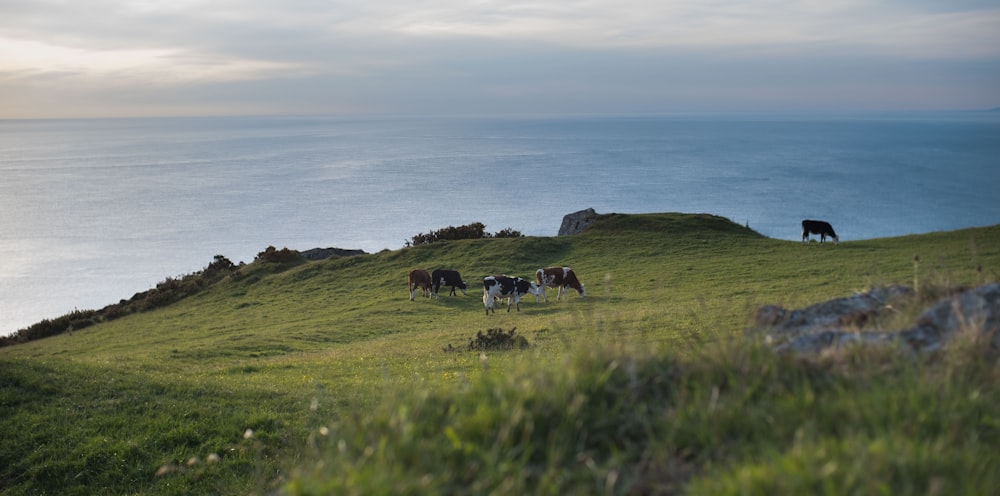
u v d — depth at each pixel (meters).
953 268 33.44
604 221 62.84
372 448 4.36
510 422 4.57
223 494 11.20
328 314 43.09
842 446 3.92
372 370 21.52
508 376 5.44
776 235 184.75
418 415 4.94
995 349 5.45
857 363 5.37
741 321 19.33
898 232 187.75
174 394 16.53
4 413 15.04
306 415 14.42
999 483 3.69
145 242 189.00
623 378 5.22
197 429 14.08
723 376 5.23
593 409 4.87
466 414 4.89
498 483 4.11
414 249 58.50
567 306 38.34
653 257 51.59
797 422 4.45
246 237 196.75
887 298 7.58
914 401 4.49
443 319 38.59
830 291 31.06
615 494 4.10
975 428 4.36
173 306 51.88
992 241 43.81
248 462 12.52
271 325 41.16
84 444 13.52
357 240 190.00
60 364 19.14
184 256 168.50
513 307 40.69
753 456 4.17
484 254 55.50
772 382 5.08
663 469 4.22
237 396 16.47
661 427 4.66
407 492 3.85
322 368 23.31
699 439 4.45
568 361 5.54
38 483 12.52
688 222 60.88
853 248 47.78
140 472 12.57
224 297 52.12
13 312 113.00
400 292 48.09
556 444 4.54
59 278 142.25
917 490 3.62
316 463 4.77
